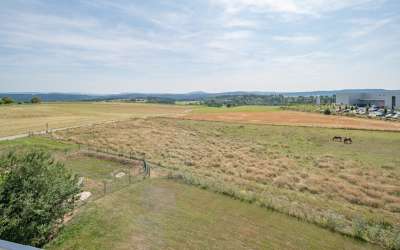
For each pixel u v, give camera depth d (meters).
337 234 13.84
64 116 77.25
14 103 125.50
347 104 148.00
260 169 28.09
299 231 13.90
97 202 15.73
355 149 41.06
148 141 43.94
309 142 46.94
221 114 96.62
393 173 27.61
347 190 21.83
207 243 12.27
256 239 12.90
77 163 26.88
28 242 10.50
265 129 61.44
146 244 11.80
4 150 29.20
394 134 53.09
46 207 10.97
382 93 148.88
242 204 16.84
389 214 17.73
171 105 158.75
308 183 23.70
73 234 12.13
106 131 52.00
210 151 37.44
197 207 15.95
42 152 12.90
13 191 10.65
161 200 16.59
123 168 25.56
